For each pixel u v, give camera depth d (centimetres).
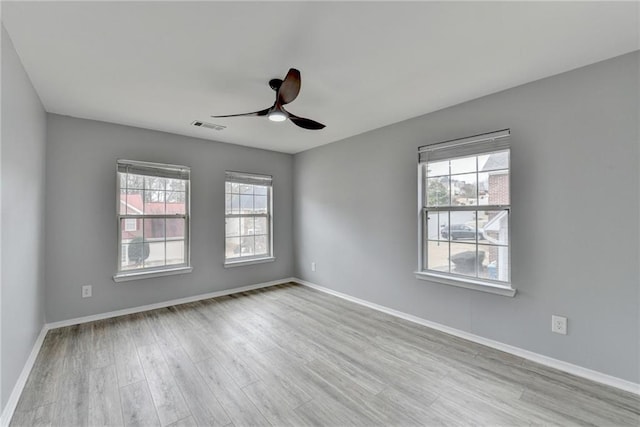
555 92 233
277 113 229
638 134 199
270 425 173
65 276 315
